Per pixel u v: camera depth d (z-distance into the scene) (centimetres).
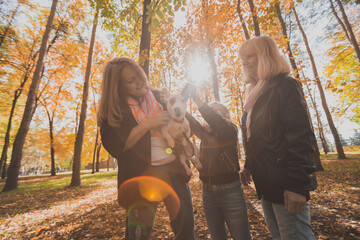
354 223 328
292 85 126
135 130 136
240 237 181
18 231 418
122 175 145
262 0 547
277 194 127
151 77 929
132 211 140
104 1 507
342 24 1075
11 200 758
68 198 750
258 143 141
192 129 214
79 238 358
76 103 2177
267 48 145
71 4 1362
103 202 621
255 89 147
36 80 1057
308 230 120
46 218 497
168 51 1032
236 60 1116
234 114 1597
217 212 200
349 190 521
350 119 1523
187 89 182
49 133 2272
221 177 190
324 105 1412
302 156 109
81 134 1085
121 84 152
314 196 502
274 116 129
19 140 1037
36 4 1338
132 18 559
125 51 792
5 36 1349
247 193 552
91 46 1149
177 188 155
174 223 157
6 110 1867
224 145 192
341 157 1361
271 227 148
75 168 1047
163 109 168
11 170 1016
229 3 764
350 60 1248
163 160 149
